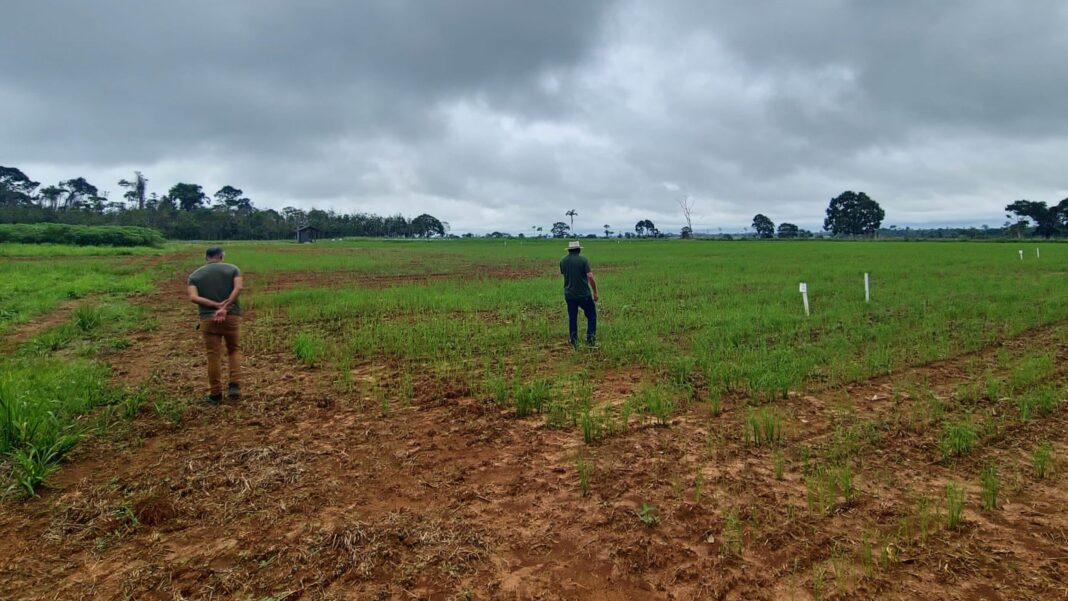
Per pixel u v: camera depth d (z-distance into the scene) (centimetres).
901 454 532
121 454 536
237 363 711
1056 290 1697
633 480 485
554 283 2158
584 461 523
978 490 462
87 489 466
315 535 401
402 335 1092
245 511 434
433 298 1678
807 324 1180
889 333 1074
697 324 1230
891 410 655
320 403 689
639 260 3806
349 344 1016
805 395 716
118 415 637
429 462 524
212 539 398
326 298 1692
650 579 354
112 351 990
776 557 375
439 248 6681
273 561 371
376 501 452
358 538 396
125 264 3111
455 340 1064
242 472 498
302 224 11862
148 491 461
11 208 8869
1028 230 9562
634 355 950
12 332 1159
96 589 344
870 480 480
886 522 416
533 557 378
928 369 838
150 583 348
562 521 421
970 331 1100
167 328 1234
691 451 544
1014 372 775
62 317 1361
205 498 453
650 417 642
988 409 650
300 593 340
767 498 451
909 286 1875
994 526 407
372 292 1848
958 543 386
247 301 1627
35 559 372
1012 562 363
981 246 5781
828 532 403
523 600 336
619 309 1491
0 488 459
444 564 369
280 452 542
